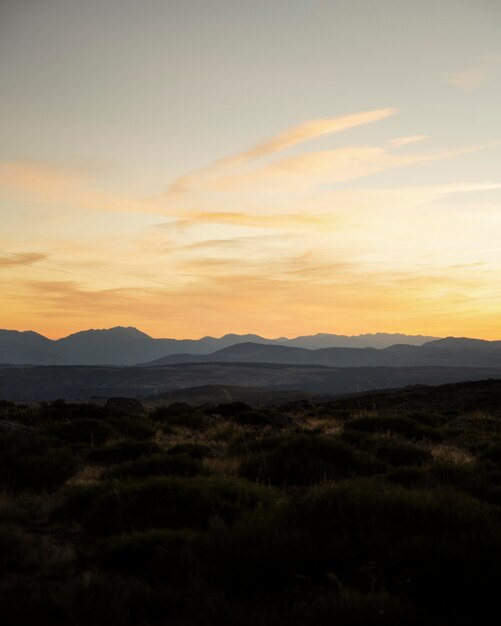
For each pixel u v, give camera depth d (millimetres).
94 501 9445
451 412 37500
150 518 8859
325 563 6641
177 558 6871
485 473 12305
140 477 12398
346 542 6953
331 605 5469
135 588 6160
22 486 11883
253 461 13078
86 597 5914
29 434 14086
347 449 13766
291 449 13422
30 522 9648
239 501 9203
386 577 6301
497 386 48688
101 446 17406
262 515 8125
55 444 17203
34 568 7113
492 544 6766
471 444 19219
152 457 12977
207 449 16953
